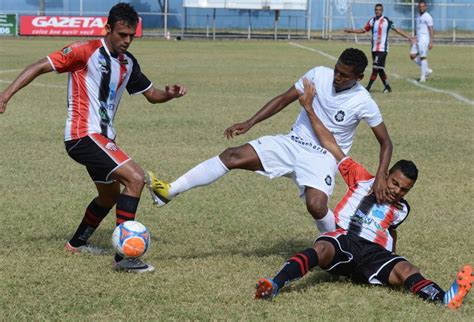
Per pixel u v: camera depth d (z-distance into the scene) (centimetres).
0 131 1585
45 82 2600
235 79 2727
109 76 741
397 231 906
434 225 939
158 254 796
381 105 2077
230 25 6425
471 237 887
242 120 1780
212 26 6344
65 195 1066
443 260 793
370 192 721
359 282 700
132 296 657
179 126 1684
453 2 6419
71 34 5534
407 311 629
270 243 852
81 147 741
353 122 761
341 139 770
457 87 2538
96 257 775
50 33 5547
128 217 732
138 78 771
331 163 741
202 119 1788
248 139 1544
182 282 697
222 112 1905
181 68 3162
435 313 625
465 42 5722
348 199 725
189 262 762
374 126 754
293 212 993
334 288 686
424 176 1222
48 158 1319
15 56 3619
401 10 6184
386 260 676
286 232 899
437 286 657
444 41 5778
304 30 6462
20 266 739
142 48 4534
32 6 6331
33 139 1499
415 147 1471
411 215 987
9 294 660
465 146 1486
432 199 1075
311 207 718
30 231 880
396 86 2591
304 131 766
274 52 4281
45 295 657
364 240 690
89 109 744
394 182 697
